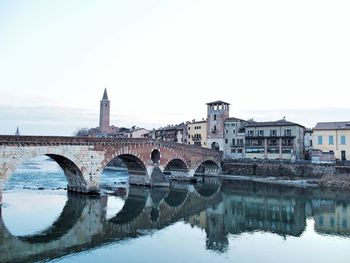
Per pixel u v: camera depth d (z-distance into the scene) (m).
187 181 83.50
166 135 130.50
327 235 36.16
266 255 29.80
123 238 34.41
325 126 87.69
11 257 28.78
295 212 47.75
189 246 31.97
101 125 193.75
